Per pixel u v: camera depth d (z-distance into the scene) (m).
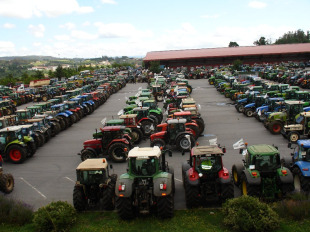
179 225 11.31
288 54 98.00
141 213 12.05
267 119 25.20
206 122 30.39
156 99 45.84
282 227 10.62
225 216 11.43
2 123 25.70
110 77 75.69
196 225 11.19
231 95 43.56
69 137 27.75
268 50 100.88
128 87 67.88
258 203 11.14
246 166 13.80
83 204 12.73
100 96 46.22
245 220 10.56
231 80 53.59
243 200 11.29
